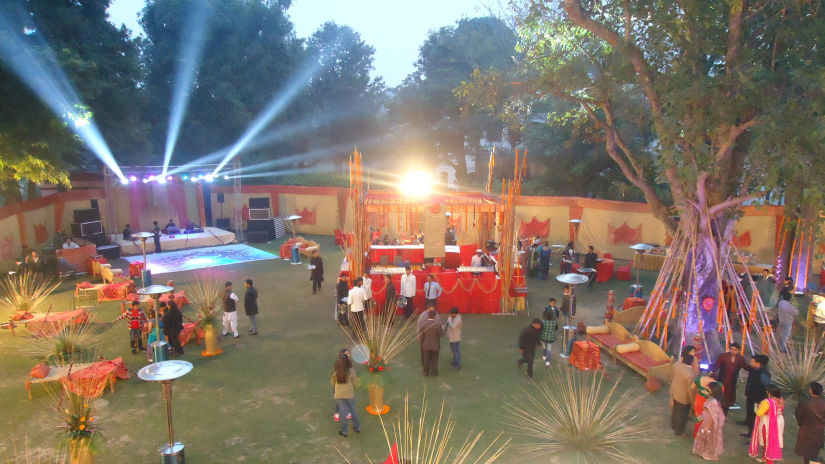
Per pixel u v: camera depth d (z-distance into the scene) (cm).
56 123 1816
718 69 1259
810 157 1017
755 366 915
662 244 2367
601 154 2927
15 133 1733
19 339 1384
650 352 1202
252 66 3919
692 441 906
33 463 829
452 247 2097
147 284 1894
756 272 1988
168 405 786
